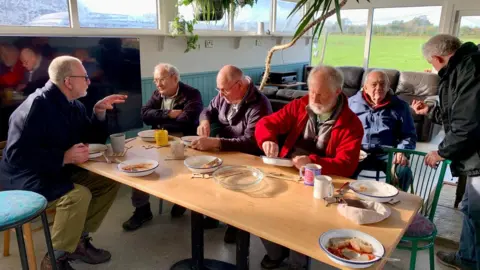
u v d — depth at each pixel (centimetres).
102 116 218
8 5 254
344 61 689
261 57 550
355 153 172
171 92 282
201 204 137
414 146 254
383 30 640
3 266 203
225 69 223
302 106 196
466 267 197
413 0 591
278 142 204
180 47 402
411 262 168
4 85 218
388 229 121
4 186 185
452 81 175
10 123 178
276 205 137
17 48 221
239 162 188
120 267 204
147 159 185
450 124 181
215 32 448
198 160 185
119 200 290
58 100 184
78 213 182
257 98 230
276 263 202
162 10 370
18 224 134
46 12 279
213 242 231
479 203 176
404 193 151
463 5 552
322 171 167
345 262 100
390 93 266
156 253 218
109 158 192
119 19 336
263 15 538
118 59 289
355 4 648
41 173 180
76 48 255
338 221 125
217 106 256
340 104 181
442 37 181
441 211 273
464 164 176
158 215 265
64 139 191
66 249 182
